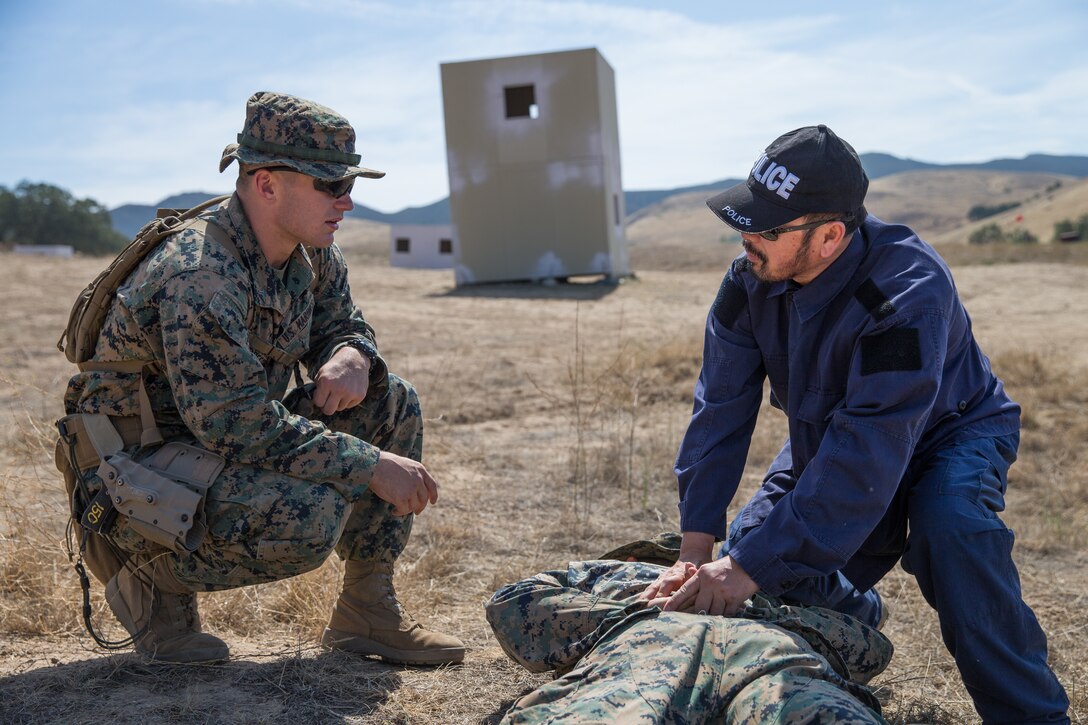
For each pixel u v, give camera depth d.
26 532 3.70
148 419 2.69
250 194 2.67
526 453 6.32
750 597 2.54
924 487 2.53
